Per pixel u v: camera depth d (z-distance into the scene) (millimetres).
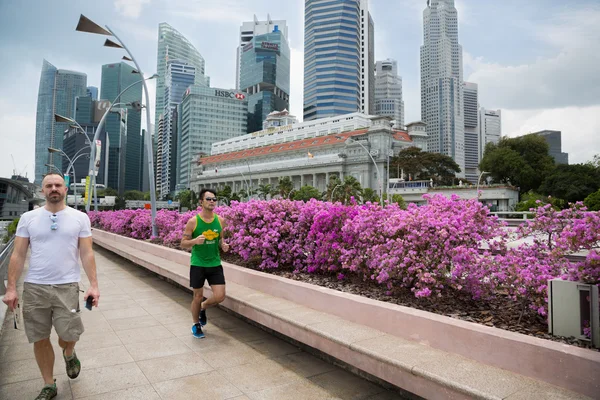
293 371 3943
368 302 3955
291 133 126500
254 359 4270
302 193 76625
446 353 3146
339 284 5500
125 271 11188
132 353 4430
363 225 5141
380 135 92125
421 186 74125
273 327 4445
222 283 5000
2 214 74562
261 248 6859
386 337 3568
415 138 107125
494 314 4066
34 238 3242
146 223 14859
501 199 58156
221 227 5098
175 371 3904
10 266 3205
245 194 94938
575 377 2408
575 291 3186
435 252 4391
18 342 4926
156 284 9055
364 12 164500
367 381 3727
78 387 3521
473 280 4211
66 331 3217
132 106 18938
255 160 122062
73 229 3367
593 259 3240
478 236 4352
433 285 4281
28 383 3637
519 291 3797
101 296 7688
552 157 69375
